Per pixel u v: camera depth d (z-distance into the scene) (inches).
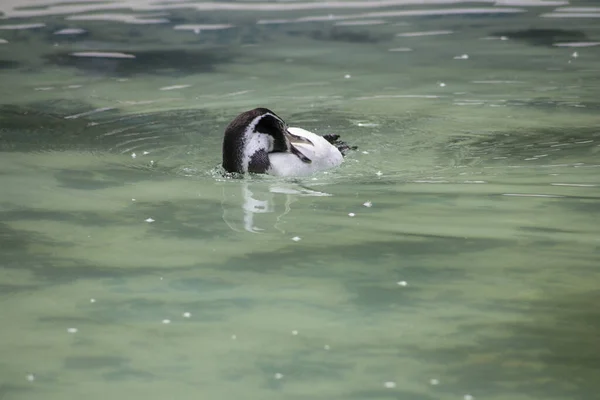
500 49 992.9
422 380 350.3
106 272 458.3
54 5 1269.7
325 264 464.4
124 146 695.1
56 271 459.8
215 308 415.8
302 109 781.9
